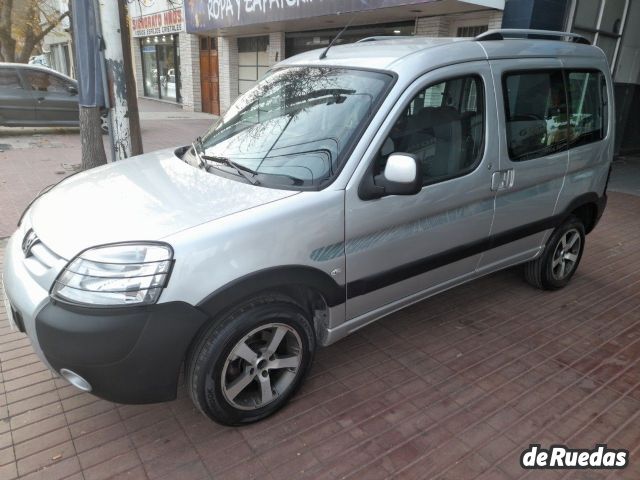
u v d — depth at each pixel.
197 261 2.23
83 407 2.80
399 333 3.66
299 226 2.49
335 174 2.64
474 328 3.75
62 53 29.72
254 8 11.21
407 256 3.03
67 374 2.29
